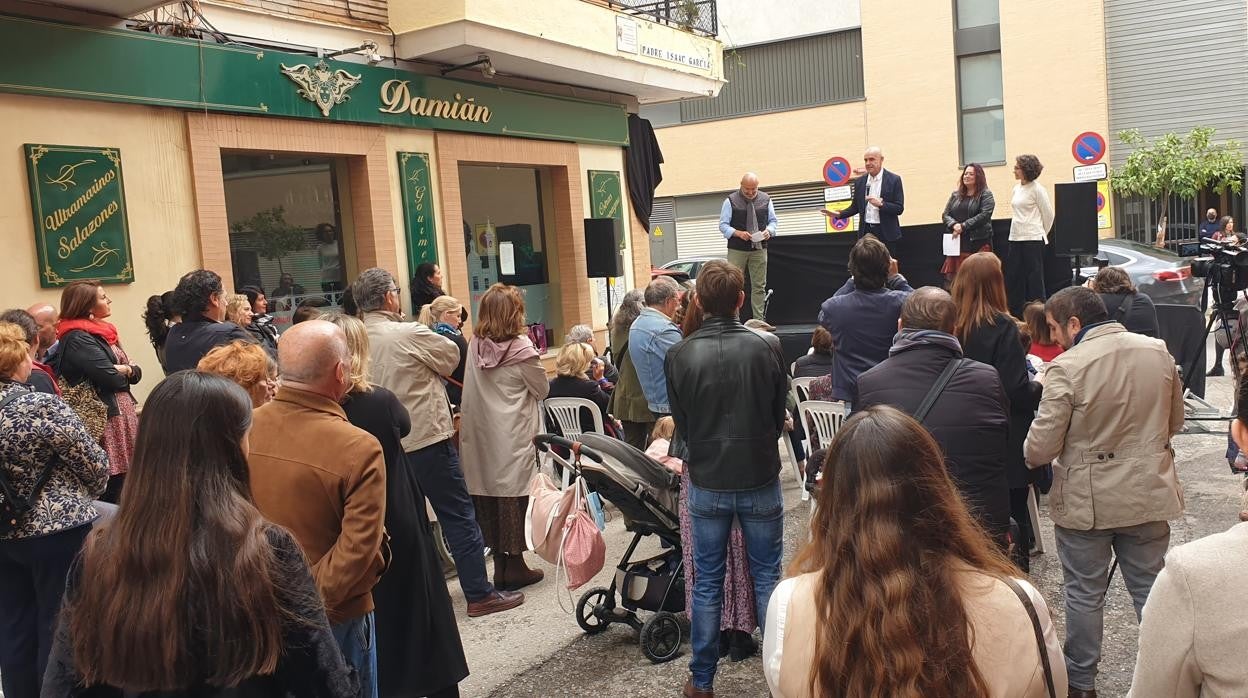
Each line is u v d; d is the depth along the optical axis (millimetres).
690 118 27750
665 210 28297
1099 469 3830
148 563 2053
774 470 4270
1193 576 1762
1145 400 3781
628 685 4699
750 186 12250
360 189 10086
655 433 6020
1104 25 23219
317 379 3182
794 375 8164
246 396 2295
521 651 5191
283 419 3145
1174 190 22016
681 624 5305
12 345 3994
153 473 2137
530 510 4961
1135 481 3781
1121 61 23422
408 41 10250
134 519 2105
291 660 2184
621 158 14430
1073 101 23172
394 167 10406
